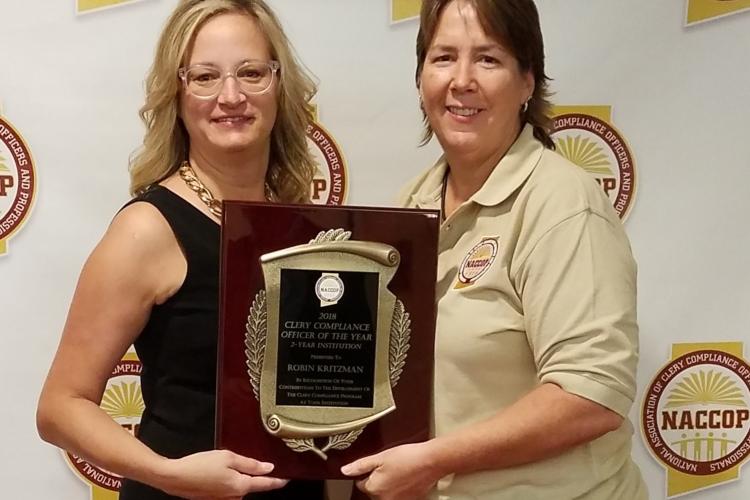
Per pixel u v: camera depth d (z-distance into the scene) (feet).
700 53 4.75
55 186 4.52
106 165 4.54
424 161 4.75
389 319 3.21
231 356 3.18
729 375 5.01
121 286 3.30
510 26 3.33
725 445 5.06
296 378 3.20
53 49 4.41
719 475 5.08
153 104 3.59
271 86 3.60
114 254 3.32
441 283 3.46
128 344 3.41
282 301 3.17
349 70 4.61
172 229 3.39
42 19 4.38
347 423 3.22
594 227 3.15
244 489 3.15
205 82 3.51
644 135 4.80
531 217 3.23
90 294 3.33
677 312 4.93
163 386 3.50
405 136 4.70
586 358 3.03
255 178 3.83
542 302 3.12
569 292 3.08
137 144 4.54
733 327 4.97
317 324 3.19
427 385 3.25
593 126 4.76
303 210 3.17
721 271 4.92
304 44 4.57
